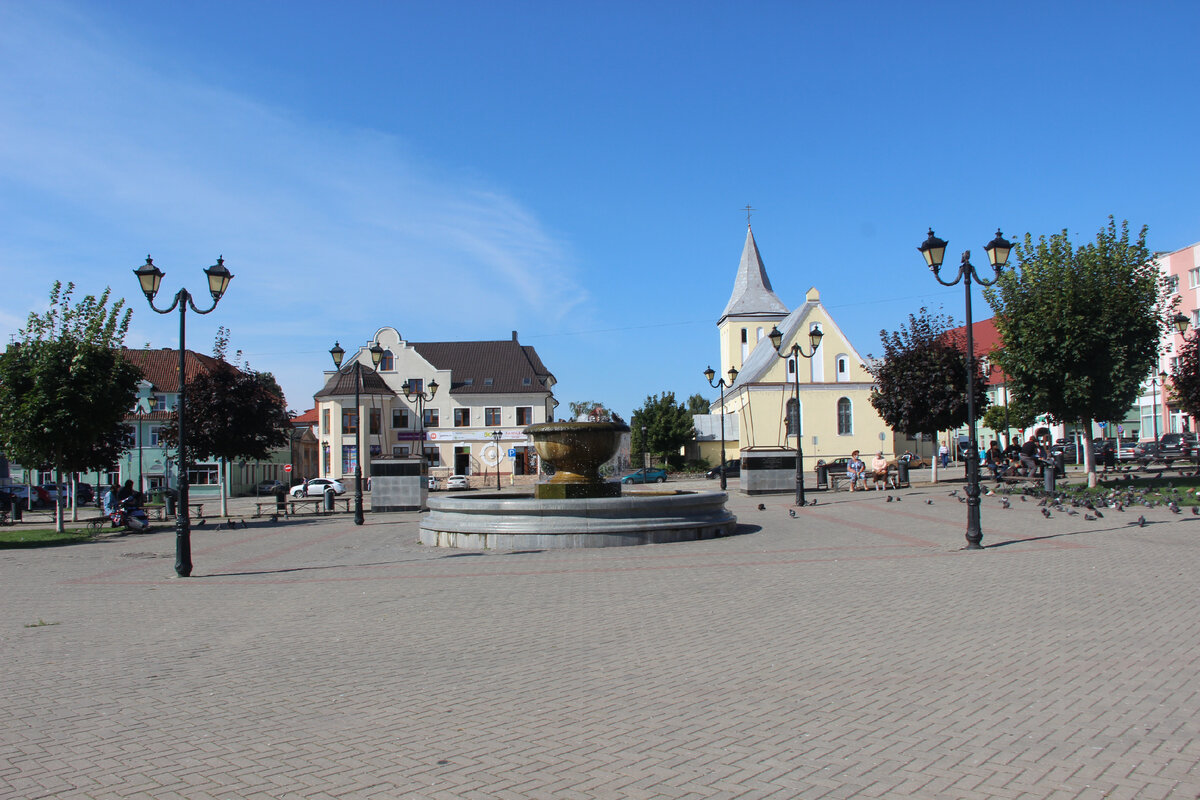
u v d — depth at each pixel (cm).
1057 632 778
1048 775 446
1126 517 1759
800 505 2633
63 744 544
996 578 1098
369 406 6675
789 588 1080
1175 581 1022
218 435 2986
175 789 462
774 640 789
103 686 693
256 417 3061
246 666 752
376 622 946
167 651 824
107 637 907
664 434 7206
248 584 1309
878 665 685
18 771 496
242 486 6731
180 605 1120
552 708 596
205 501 5581
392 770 482
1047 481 2402
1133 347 2545
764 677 661
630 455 7300
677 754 495
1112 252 2586
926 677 645
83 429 2503
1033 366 2614
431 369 7012
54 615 1065
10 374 2486
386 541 1970
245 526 2720
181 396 1488
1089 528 1616
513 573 1305
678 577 1209
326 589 1217
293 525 2686
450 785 457
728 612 933
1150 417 5306
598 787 448
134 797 452
